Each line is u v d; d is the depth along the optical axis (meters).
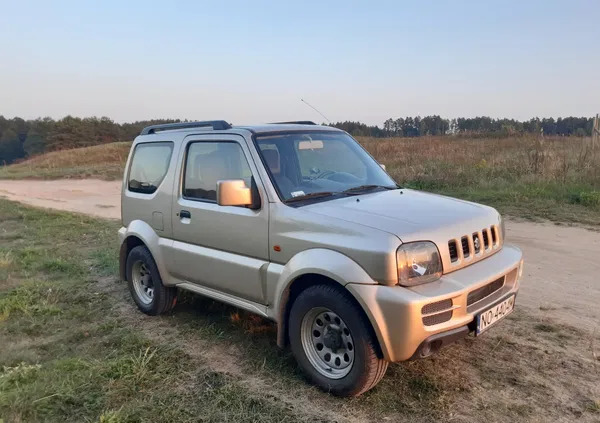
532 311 5.00
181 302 5.71
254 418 3.34
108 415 3.33
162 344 4.57
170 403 3.55
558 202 10.42
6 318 5.29
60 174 27.20
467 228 3.57
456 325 3.24
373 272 3.19
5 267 7.31
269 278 3.87
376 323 3.15
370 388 3.49
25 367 3.99
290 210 3.76
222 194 3.84
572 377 3.73
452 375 3.80
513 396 3.51
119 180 24.17
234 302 4.31
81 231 10.50
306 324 3.69
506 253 3.90
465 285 3.26
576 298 5.35
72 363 4.14
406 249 3.18
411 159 17.00
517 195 10.95
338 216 3.54
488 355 4.09
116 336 4.82
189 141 4.77
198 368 4.08
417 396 3.54
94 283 6.65
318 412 3.40
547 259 6.82
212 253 4.40
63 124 87.75
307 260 3.51
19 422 3.29
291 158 4.27
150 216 5.16
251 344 4.50
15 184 24.86
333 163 4.58
